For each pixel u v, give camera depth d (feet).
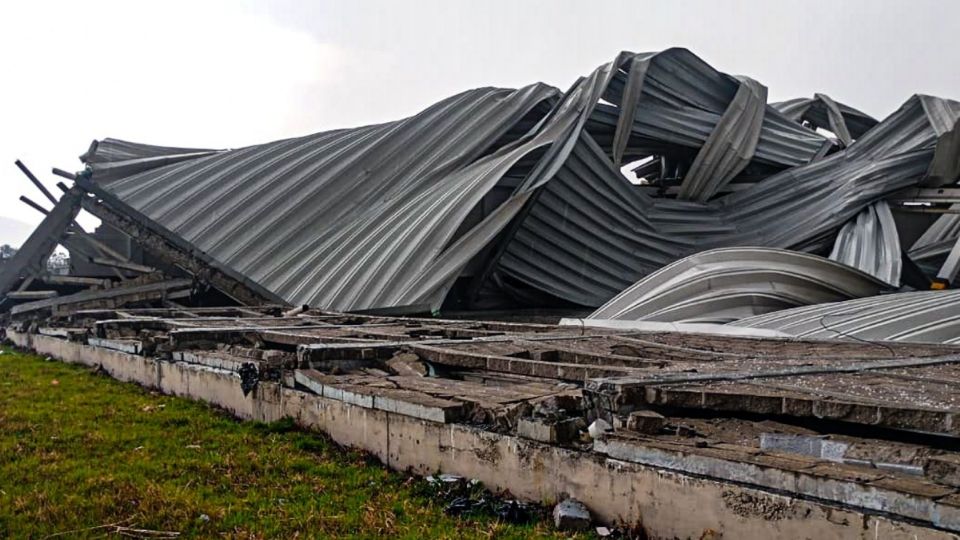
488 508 22.91
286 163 126.31
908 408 20.43
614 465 21.13
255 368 37.22
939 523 15.28
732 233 135.13
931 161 122.01
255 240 114.01
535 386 32.24
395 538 20.58
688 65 149.89
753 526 18.10
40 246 108.27
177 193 122.72
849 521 16.55
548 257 116.98
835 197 128.67
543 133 123.24
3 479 26.20
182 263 110.52
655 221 131.13
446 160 124.16
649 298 89.04
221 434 33.14
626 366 35.37
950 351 43.47
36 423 35.22
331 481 26.12
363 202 119.96
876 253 112.27
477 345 42.29
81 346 60.95
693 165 142.51
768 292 88.53
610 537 20.47
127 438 32.09
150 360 47.78
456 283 111.96
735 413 23.95
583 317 106.83
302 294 105.29
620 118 137.18
